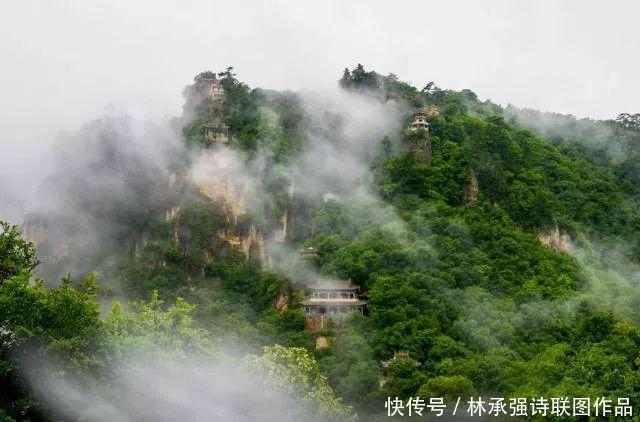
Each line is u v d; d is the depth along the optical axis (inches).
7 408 2369.6
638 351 4116.6
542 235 6210.6
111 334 2822.3
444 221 5876.0
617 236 6584.6
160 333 3075.8
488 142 6988.2
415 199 6200.8
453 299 5083.7
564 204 6673.2
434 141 6963.6
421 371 4404.5
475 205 6299.2
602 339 4539.9
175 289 6033.5
